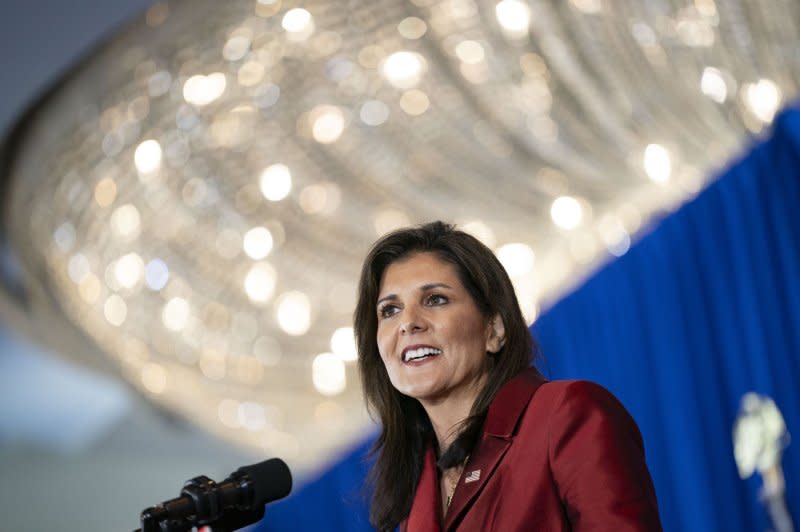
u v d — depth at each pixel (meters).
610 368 12.05
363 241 15.05
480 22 11.59
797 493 10.52
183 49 11.20
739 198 11.46
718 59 11.08
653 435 11.51
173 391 15.82
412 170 13.96
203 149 12.85
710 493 10.89
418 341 4.33
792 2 10.32
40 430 24.25
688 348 11.42
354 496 5.06
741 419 10.97
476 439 4.25
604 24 11.22
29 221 13.01
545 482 3.89
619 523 3.62
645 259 11.98
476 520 3.99
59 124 11.71
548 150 13.03
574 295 12.50
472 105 12.84
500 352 4.50
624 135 12.30
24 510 23.89
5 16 10.29
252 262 14.77
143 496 24.11
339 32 11.62
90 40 10.76
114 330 14.87
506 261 13.30
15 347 20.94
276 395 16.20
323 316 15.80
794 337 11.01
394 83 12.13
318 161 13.83
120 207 13.12
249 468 4.03
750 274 11.27
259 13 11.01
